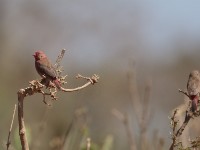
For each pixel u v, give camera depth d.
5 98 36.97
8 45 58.25
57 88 12.40
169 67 60.69
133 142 16.88
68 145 16.36
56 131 23.81
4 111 30.72
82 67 51.25
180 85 57.06
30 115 32.06
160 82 54.47
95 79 12.48
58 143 16.31
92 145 16.86
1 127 24.38
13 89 48.41
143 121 16.91
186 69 61.16
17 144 15.77
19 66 52.47
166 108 41.62
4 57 54.34
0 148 16.28
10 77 50.00
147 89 17.42
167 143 19.00
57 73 12.55
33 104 32.72
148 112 17.14
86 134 16.44
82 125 16.56
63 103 25.70
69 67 51.25
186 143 14.43
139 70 60.41
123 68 47.06
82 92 26.73
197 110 12.75
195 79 13.95
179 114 14.91
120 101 37.00
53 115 24.95
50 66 12.99
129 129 17.03
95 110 26.47
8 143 12.80
